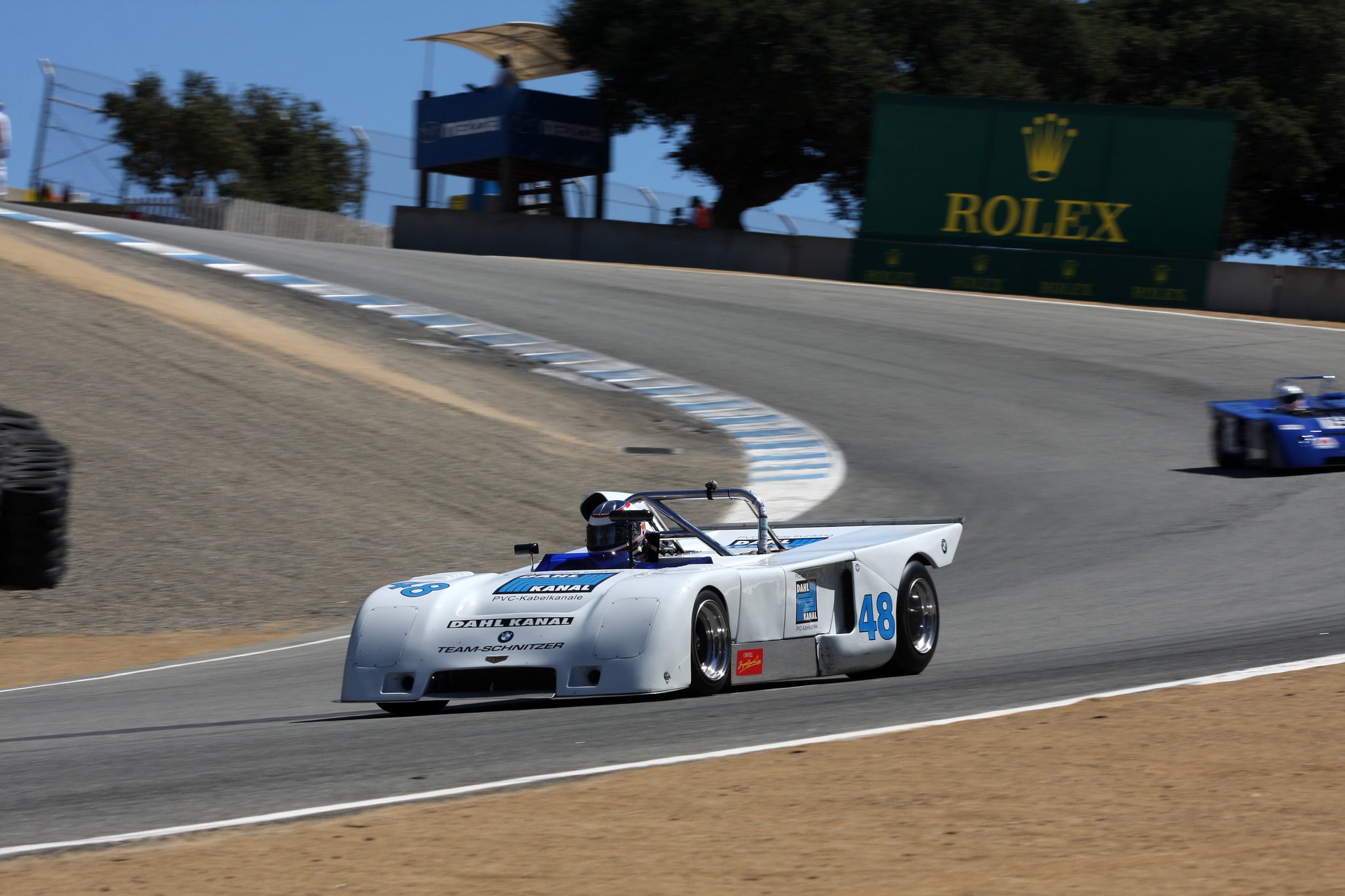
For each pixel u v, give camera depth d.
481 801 14.76
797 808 13.88
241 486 55.28
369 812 14.51
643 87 156.75
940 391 86.19
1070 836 12.38
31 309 75.81
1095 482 59.88
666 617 21.27
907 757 16.19
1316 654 24.03
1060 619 32.56
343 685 22.61
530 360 91.69
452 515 55.59
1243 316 121.69
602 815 13.84
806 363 94.81
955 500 58.41
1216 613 31.88
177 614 41.66
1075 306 120.19
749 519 55.03
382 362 83.38
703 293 120.44
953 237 130.12
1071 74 164.88
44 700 28.75
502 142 155.12
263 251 121.44
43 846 13.51
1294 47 157.50
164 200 161.25
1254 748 15.84
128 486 53.16
